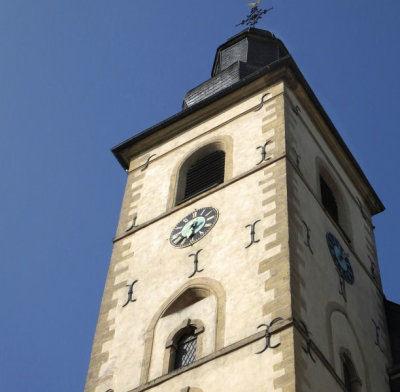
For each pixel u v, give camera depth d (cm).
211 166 3441
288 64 3578
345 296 2992
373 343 3042
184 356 2684
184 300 2872
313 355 2519
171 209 3278
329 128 3669
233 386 2445
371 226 3712
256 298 2669
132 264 3127
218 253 2927
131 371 2714
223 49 4356
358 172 3775
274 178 3089
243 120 3516
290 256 2741
